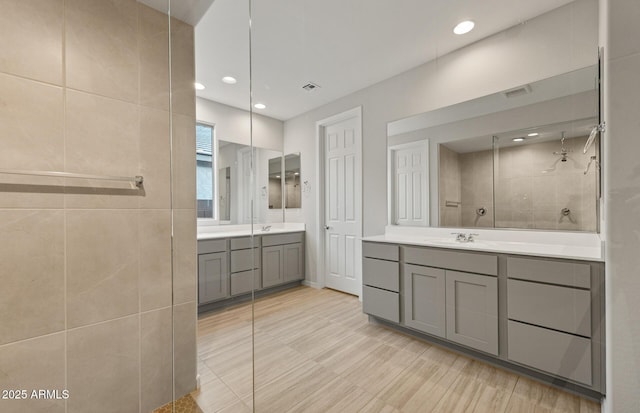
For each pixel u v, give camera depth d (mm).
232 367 1602
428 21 1781
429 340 1889
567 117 1488
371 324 2232
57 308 1063
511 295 1473
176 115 1412
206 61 2135
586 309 1092
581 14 1427
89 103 1146
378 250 2232
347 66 2363
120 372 1212
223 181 2828
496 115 1857
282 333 2061
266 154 3312
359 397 1355
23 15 998
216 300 2225
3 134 959
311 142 3344
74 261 1104
